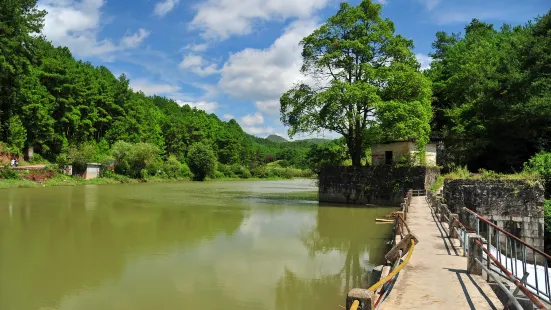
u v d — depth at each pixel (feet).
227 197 131.85
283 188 198.70
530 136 99.50
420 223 54.03
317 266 44.98
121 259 46.01
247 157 392.68
